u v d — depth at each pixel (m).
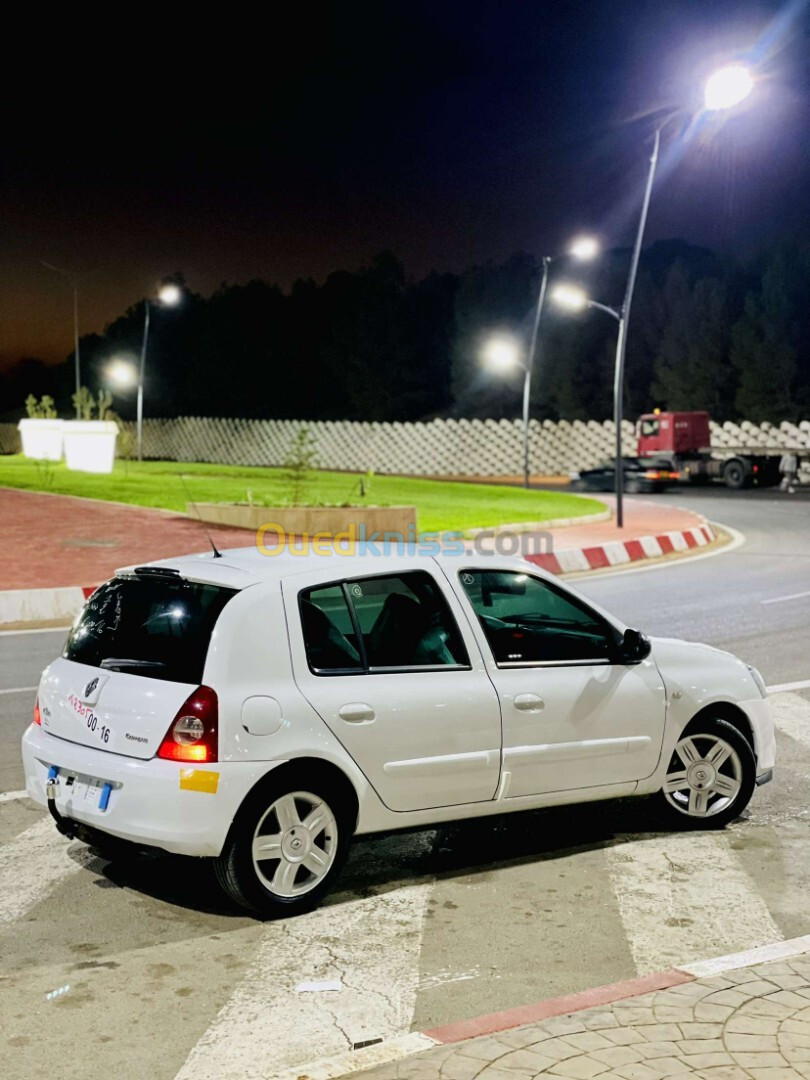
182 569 5.59
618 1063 3.63
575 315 61.56
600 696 6.11
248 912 5.30
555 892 5.60
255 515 23.31
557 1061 3.66
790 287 53.59
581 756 6.05
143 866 5.91
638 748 6.25
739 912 5.33
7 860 5.98
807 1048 3.72
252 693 5.16
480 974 4.66
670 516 30.45
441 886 5.69
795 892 5.60
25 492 28.72
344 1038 4.10
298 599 5.44
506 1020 4.05
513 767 5.83
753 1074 3.55
